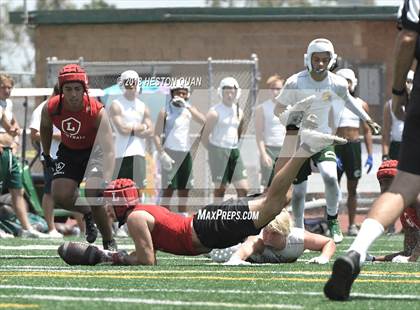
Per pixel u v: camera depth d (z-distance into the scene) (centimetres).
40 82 6200
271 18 6062
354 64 5981
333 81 2678
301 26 6072
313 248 2266
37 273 1991
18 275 1950
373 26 6003
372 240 1524
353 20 6003
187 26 6188
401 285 1772
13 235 3641
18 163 3553
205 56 6166
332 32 6034
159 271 2023
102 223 2434
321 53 2638
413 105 1531
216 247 2130
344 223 4428
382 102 5962
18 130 3534
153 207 2166
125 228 3678
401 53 1576
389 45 5994
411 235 2378
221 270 2047
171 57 6206
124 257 2191
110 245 2462
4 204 3669
